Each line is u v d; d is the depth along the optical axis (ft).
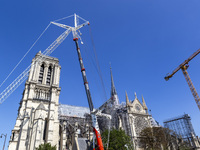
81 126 322.55
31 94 279.08
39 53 334.44
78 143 262.88
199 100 360.07
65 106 389.39
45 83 308.40
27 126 247.29
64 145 259.60
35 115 256.32
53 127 268.82
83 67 232.12
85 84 217.15
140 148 311.27
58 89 311.06
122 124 333.42
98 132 182.50
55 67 333.21
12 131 246.68
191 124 416.05
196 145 379.14
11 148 232.32
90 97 207.41
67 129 303.89
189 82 382.63
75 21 322.14
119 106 382.83
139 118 356.79
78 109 400.88
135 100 377.30
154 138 302.86
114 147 227.81
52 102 285.64
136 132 330.54
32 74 306.55
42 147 204.64
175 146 334.85
